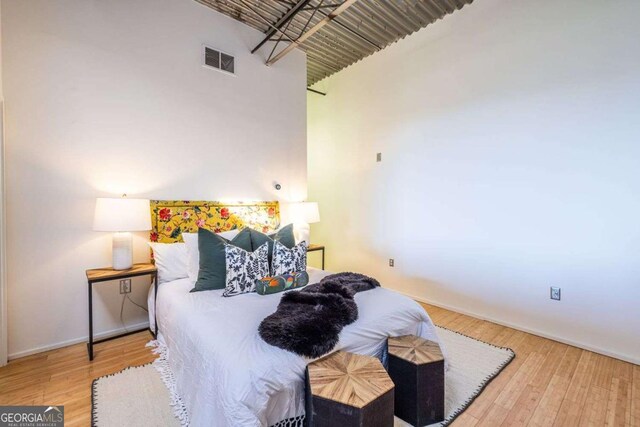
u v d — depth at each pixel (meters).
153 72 2.77
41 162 2.24
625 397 1.81
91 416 1.59
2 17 2.09
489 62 2.95
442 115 3.34
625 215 2.24
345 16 3.24
